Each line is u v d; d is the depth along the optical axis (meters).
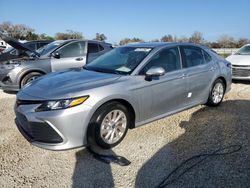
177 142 3.68
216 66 5.17
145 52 4.13
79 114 3.09
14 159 3.22
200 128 4.18
